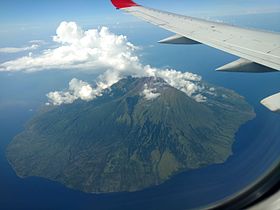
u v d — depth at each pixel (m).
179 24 18.25
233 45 13.51
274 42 13.23
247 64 11.37
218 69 11.53
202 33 16.03
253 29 15.88
